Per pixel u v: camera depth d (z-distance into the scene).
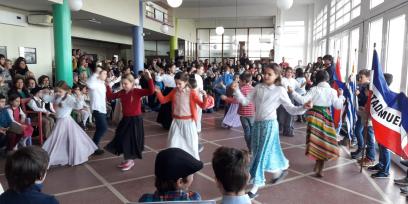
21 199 1.39
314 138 4.02
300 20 15.31
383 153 4.09
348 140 5.51
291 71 6.39
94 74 4.99
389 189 3.74
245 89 5.48
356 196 3.55
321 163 4.11
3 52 8.05
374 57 3.97
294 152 5.28
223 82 9.62
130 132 4.25
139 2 11.64
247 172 1.47
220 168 1.46
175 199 1.50
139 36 11.74
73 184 3.82
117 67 10.35
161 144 5.72
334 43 10.29
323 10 12.51
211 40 19.97
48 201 1.44
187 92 3.94
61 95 4.48
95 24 11.29
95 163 4.61
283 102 3.46
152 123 7.71
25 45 8.62
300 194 3.59
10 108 4.94
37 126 5.51
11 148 4.77
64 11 7.24
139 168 4.41
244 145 5.70
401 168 4.46
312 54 15.00
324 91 3.97
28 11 8.56
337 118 5.50
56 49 7.27
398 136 3.74
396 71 5.34
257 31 19.09
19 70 6.88
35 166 1.42
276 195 3.56
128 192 3.61
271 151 3.48
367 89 4.62
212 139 6.15
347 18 8.59
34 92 5.61
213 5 15.81
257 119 3.53
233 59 18.14
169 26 15.65
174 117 3.98
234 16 15.98
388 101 3.84
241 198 1.46
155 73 8.73
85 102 6.79
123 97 4.27
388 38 5.41
